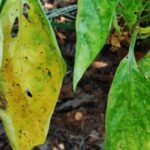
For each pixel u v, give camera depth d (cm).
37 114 36
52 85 35
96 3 29
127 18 39
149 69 36
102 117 72
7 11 34
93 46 29
